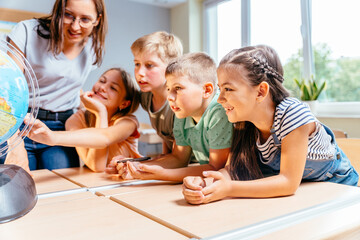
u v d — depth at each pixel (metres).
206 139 0.83
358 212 0.47
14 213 0.46
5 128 0.46
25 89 0.49
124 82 1.03
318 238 0.38
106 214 0.48
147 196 0.59
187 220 0.45
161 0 3.25
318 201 0.53
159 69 0.94
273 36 2.72
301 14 2.45
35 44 1.04
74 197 0.59
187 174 0.72
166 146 1.23
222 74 0.61
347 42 2.20
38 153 1.10
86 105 0.97
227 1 3.16
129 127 0.96
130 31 3.23
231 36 3.18
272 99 0.64
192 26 3.36
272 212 0.47
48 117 1.13
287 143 0.59
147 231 0.41
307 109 0.63
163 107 1.01
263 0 2.79
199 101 0.77
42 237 0.40
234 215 0.46
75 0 0.96
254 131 0.72
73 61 1.15
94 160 0.87
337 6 2.24
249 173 0.73
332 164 0.78
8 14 2.58
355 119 2.00
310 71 2.44
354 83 2.18
